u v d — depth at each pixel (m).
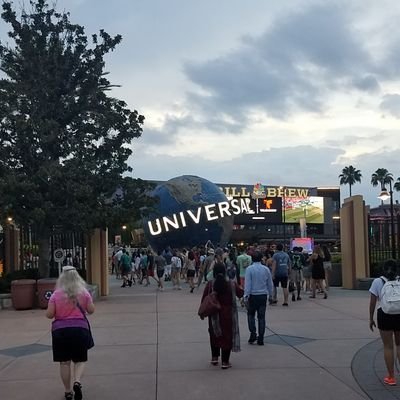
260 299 9.77
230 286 8.04
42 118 18.31
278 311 14.20
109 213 17.84
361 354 8.72
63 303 6.46
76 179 17.44
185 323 12.58
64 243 21.33
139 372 7.86
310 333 10.84
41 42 18.39
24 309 16.31
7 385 7.39
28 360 9.00
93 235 20.00
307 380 7.24
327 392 6.66
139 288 23.81
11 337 11.41
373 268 21.36
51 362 8.77
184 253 30.28
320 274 17.30
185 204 43.25
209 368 7.99
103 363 8.49
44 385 7.30
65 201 17.55
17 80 18.59
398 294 6.68
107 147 18.86
